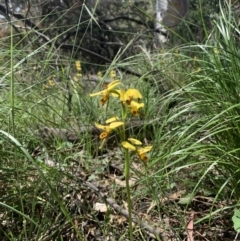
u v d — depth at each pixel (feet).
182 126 7.60
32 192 6.72
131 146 4.58
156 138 7.91
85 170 8.83
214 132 6.27
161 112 9.64
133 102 4.64
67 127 10.09
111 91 4.67
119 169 9.45
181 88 7.57
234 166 6.60
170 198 7.73
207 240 6.83
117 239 6.75
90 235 6.93
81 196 7.58
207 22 14.55
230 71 7.34
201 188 7.70
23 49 7.89
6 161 6.78
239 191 6.97
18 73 8.45
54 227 6.66
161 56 11.02
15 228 6.59
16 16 19.31
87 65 25.73
